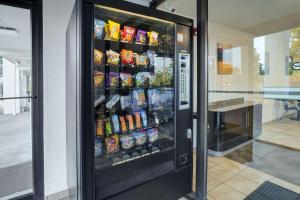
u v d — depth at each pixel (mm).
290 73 4469
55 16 1825
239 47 3980
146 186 1516
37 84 1806
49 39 1808
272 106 4668
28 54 1804
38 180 1849
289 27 3879
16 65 1859
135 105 1773
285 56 4473
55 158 1896
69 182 1741
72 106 1436
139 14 1409
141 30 1716
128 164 1470
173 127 1714
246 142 3539
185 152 1764
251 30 4043
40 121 1830
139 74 1776
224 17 3244
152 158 1594
